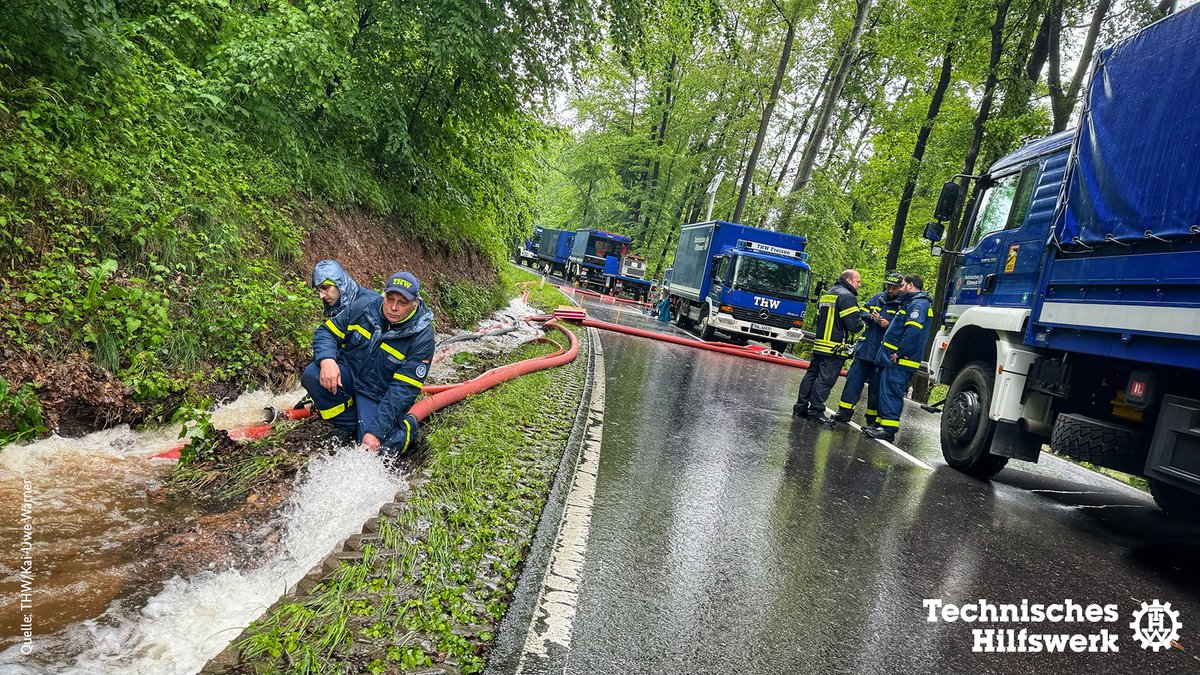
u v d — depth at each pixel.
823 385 9.14
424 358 4.71
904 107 22.56
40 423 4.04
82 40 5.41
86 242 5.17
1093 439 5.44
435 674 2.45
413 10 9.01
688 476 5.61
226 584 2.92
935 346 8.09
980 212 7.91
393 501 3.87
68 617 2.51
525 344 11.64
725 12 11.55
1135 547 5.30
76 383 4.43
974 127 16.91
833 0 26.25
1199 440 4.52
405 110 10.47
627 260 35.88
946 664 3.19
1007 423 6.50
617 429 6.83
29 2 5.14
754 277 18.69
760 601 3.54
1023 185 7.03
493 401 6.52
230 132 7.43
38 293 4.59
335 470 4.05
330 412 4.86
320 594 2.80
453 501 4.03
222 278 6.18
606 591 3.38
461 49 9.02
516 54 10.30
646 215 41.53
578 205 47.09
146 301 5.03
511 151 13.15
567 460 5.33
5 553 2.87
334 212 8.98
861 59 27.27
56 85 5.42
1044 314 6.04
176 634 2.52
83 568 2.86
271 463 4.13
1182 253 4.55
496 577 3.29
